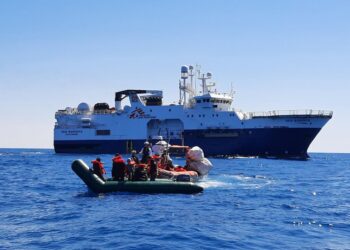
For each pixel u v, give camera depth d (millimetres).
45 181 36469
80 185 32688
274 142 84625
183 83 92812
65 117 99000
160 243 12961
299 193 27953
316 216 18438
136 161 27578
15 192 27953
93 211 19250
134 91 93812
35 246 12797
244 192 27609
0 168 56500
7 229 15414
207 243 13070
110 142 95000
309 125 83500
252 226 15922
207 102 87562
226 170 51562
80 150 97688
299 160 85875
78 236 14062
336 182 38250
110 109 99625
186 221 16688
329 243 13414
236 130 85812
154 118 91438
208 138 87562
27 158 95688
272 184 34469
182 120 89250
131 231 14680
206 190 28109
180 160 67625
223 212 19047
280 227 15836
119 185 25172
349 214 19125
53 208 20469
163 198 23406
